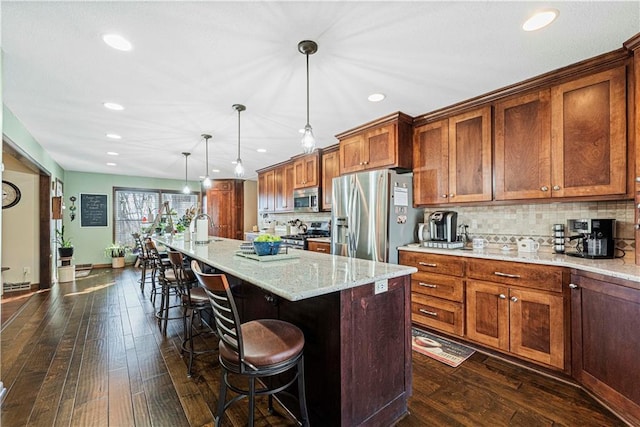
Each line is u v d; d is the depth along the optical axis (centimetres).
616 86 193
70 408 173
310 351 157
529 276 213
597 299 175
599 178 200
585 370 184
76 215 642
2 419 164
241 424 162
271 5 148
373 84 238
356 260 212
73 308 364
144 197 732
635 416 154
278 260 211
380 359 156
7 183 446
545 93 226
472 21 161
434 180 302
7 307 367
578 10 152
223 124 334
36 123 323
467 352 242
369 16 157
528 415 167
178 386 197
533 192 232
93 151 457
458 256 255
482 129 264
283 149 456
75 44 181
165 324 285
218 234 755
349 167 363
